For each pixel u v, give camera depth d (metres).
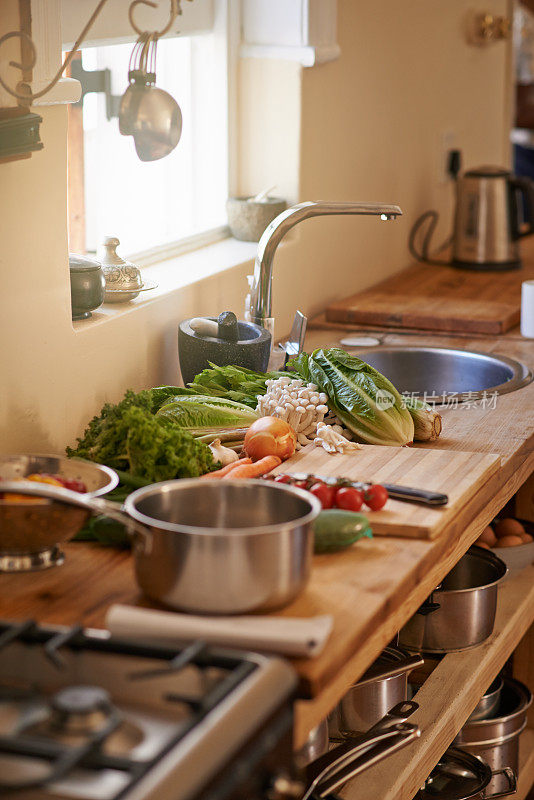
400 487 1.58
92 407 1.91
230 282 2.41
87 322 1.90
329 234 2.87
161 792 0.86
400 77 3.21
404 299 2.93
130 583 1.33
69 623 1.22
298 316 2.30
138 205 2.70
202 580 1.20
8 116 1.56
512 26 4.24
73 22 2.02
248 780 0.98
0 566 1.36
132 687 1.07
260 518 1.37
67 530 1.33
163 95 1.73
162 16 2.33
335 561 1.39
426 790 2.04
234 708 0.97
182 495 1.36
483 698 2.22
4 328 1.64
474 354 2.50
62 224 1.75
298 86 2.61
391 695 1.83
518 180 3.31
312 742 1.61
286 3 2.56
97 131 2.57
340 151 2.89
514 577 2.45
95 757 0.90
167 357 2.17
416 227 3.50
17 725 1.00
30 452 1.74
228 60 2.61
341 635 1.19
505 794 2.20
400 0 3.14
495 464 1.76
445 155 3.68
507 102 4.36
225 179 2.69
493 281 3.19
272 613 1.24
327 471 1.69
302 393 1.89
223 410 1.85
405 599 1.36
